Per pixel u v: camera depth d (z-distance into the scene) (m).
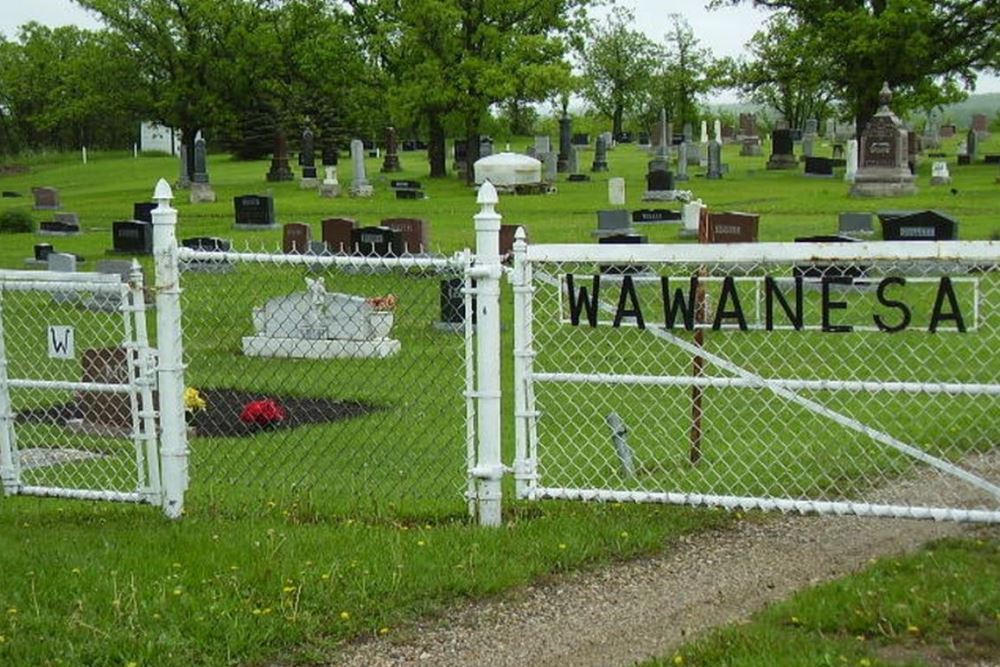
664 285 7.53
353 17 51.00
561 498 7.68
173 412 7.94
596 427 10.84
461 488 8.73
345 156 65.50
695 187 41.06
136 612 6.21
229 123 60.06
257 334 15.09
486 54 44.41
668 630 6.05
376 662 5.82
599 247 7.37
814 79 48.53
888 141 35.19
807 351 13.38
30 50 80.62
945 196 34.34
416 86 43.94
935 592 6.14
